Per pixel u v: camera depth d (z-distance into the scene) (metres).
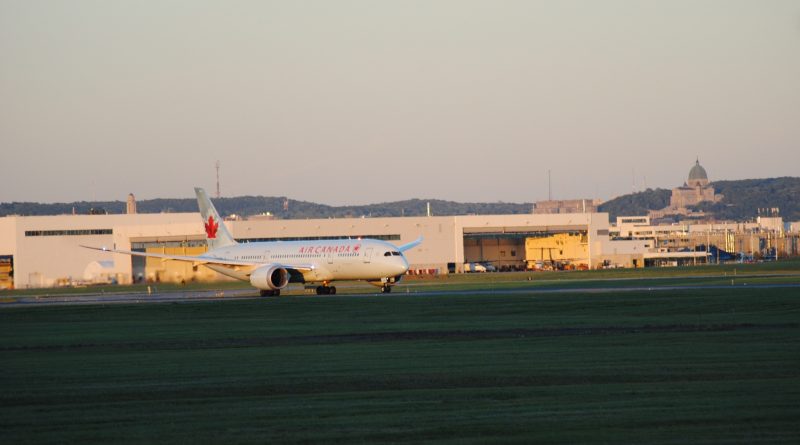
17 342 129.88
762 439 54.56
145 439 58.44
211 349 113.19
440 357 98.25
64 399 75.50
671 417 61.41
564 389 74.31
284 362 97.12
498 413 64.44
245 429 60.78
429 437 57.12
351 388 78.31
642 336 114.50
